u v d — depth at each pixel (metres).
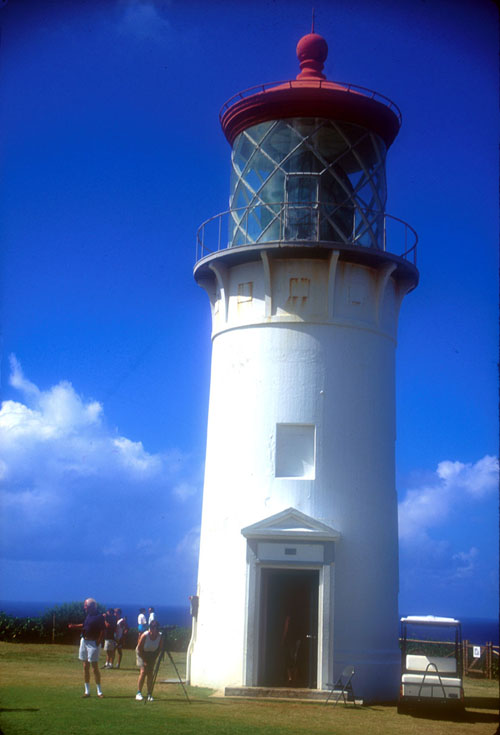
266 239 23.22
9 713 16.44
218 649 21.84
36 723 15.31
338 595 21.69
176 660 30.92
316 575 21.27
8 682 22.12
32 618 38.03
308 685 20.94
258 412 22.75
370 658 21.58
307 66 24.73
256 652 20.86
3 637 36.88
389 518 23.00
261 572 21.31
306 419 22.52
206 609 22.50
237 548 22.19
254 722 16.30
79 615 37.69
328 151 23.38
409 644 28.02
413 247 24.34
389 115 23.92
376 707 19.89
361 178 23.67
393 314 24.47
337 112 23.31
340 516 22.14
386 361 23.78
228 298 23.94
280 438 22.59
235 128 24.45
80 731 14.61
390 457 23.48
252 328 23.22
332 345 22.88
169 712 17.11
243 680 20.73
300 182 23.19
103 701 18.55
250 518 22.25
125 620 29.27
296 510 21.52
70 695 19.55
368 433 22.89
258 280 23.38
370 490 22.62
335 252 22.58
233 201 24.45
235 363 23.34
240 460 22.72
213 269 23.84
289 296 23.00
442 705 18.69
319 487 22.20
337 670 21.09
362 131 23.73
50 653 31.67
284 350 22.83
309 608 21.53
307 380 22.67
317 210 22.98
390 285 24.30
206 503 23.47
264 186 23.47
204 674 21.95
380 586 22.28
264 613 21.25
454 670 19.56
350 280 23.22
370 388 23.12
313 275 23.03
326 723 16.77
